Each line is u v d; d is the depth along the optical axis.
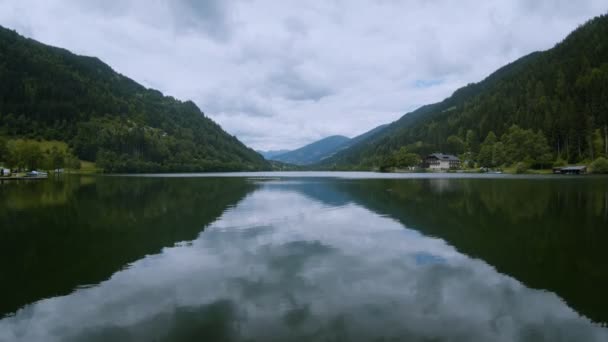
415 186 61.19
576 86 160.50
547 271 14.12
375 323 9.78
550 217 26.83
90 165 165.25
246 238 20.39
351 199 40.47
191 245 18.70
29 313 10.62
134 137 183.38
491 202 36.12
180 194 47.94
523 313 10.41
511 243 18.80
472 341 8.83
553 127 133.75
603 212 28.95
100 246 18.55
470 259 15.91
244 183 75.50
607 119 122.69
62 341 9.01
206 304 11.11
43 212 30.88
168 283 12.98
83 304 11.20
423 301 11.29
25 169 125.25
